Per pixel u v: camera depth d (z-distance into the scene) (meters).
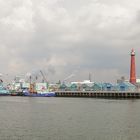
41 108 135.62
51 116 100.19
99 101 198.50
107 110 122.25
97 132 68.12
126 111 117.00
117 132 68.25
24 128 73.69
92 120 88.62
